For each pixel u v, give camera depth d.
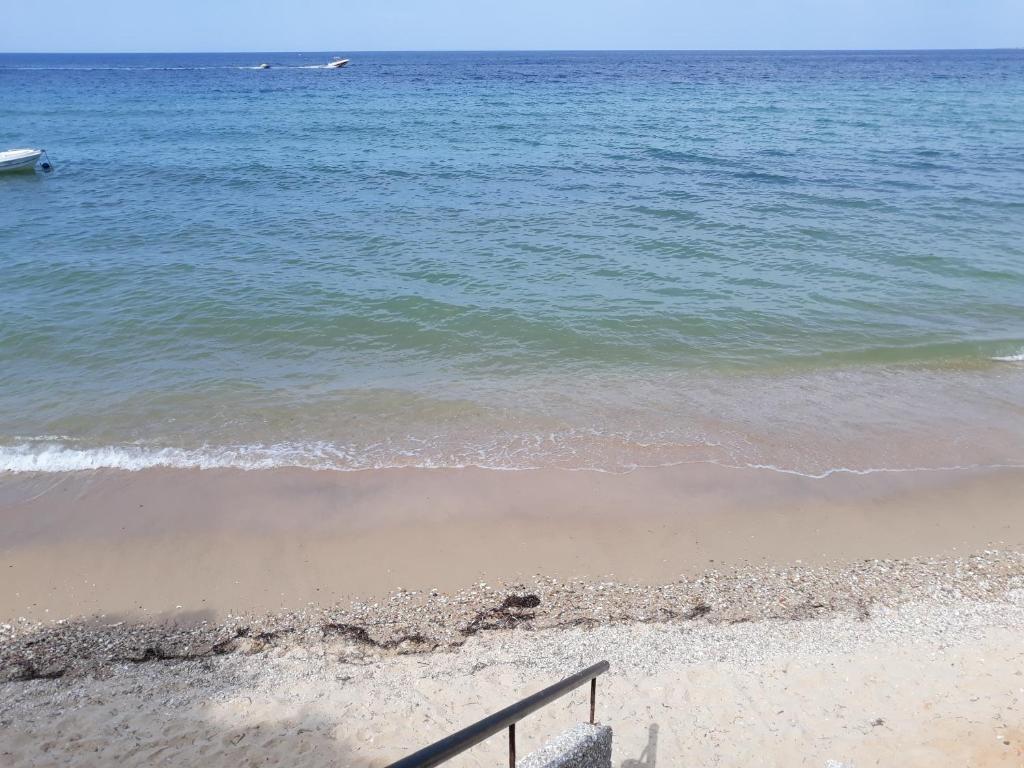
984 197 23.33
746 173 27.23
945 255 17.56
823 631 6.54
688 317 13.96
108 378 11.54
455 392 11.21
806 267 16.73
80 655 6.36
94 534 7.98
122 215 20.67
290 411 10.60
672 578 7.36
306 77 92.81
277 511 8.39
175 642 6.54
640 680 5.93
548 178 26.06
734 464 9.37
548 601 7.03
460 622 6.75
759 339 13.15
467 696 5.80
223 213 20.92
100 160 28.73
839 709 5.58
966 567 7.50
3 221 19.97
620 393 11.23
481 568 7.52
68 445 9.70
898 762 5.03
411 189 24.09
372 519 8.27
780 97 62.03
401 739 5.38
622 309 14.29
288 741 5.37
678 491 8.79
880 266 16.83
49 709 5.71
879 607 6.88
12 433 9.93
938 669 6.00
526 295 14.91
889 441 9.92
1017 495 8.75
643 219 20.48
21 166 25.67
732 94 65.25
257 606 7.00
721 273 16.30
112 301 14.43
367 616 6.85
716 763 5.11
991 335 13.32
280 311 14.03
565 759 3.65
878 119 44.88
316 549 7.79
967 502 8.62
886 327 13.68
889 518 8.34
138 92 65.19
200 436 9.94
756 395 11.20
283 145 32.81
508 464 9.33
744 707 5.62
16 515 8.28
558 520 8.25
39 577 7.35
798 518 8.32
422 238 18.55
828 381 11.66
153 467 9.23
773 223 20.14
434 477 9.05
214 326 13.42
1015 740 5.17
